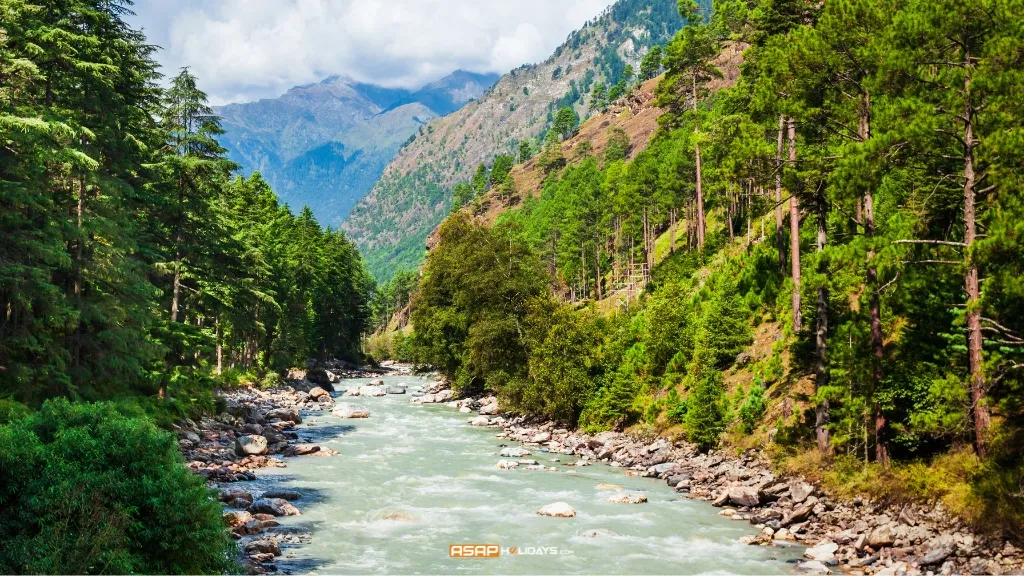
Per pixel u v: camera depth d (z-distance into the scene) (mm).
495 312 61594
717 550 23031
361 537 24375
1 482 14148
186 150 49281
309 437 46906
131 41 42688
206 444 38500
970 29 23188
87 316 33031
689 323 46938
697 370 41781
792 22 40875
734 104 50250
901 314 29703
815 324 34469
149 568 14703
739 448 33625
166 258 46219
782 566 21250
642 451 38781
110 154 39281
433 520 26781
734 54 140750
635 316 57938
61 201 35031
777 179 34344
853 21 27656
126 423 16234
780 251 43938
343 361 124188
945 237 28375
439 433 50250
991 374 21953
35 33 31781
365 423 54938
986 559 19250
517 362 59938
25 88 32688
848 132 30031
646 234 90562
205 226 50062
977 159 22594
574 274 109000
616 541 24109
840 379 27031
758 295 44719
